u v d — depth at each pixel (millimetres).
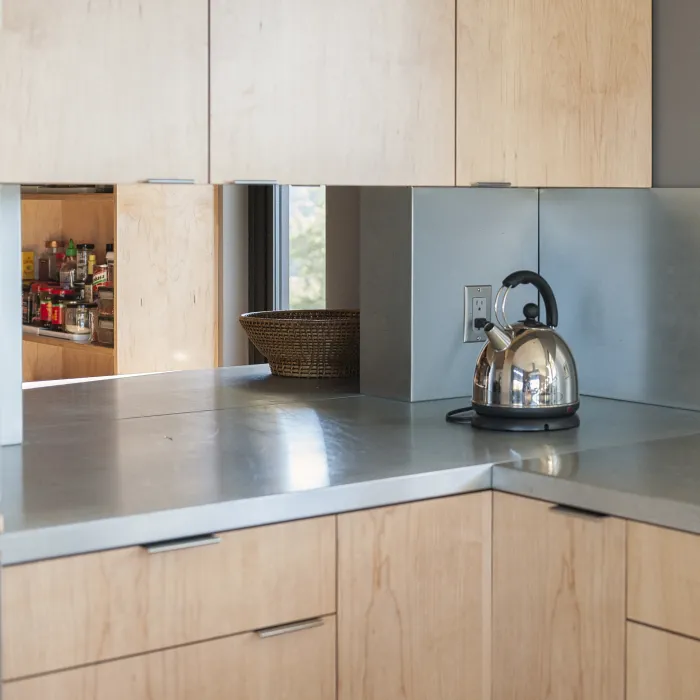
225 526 1533
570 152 2352
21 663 1384
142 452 1900
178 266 4355
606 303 2518
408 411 2352
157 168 1836
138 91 1809
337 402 2488
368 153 2074
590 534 1668
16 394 1979
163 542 1486
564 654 1725
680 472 1747
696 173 2361
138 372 4293
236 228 4598
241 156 1923
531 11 2277
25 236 5133
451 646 1797
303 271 4496
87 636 1432
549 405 2117
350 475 1708
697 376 2354
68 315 4578
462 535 1793
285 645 1605
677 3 2393
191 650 1520
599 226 2514
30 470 1746
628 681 1634
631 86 2422
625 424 2207
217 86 1888
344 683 1673
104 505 1506
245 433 2092
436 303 2469
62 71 1736
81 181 1765
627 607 1627
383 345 2527
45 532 1389
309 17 1980
